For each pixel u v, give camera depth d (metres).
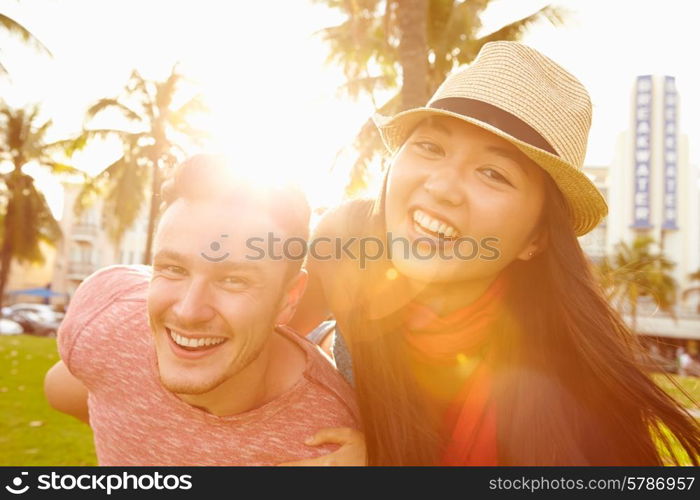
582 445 1.74
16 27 16.45
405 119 1.63
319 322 2.18
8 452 4.57
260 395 1.33
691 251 56.09
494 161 1.50
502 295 1.82
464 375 1.83
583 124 1.68
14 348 13.62
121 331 1.37
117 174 24.64
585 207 1.72
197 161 1.18
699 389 2.05
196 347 1.20
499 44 1.66
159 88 23.97
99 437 1.46
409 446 1.59
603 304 1.82
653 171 57.53
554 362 1.82
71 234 49.00
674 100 58.28
